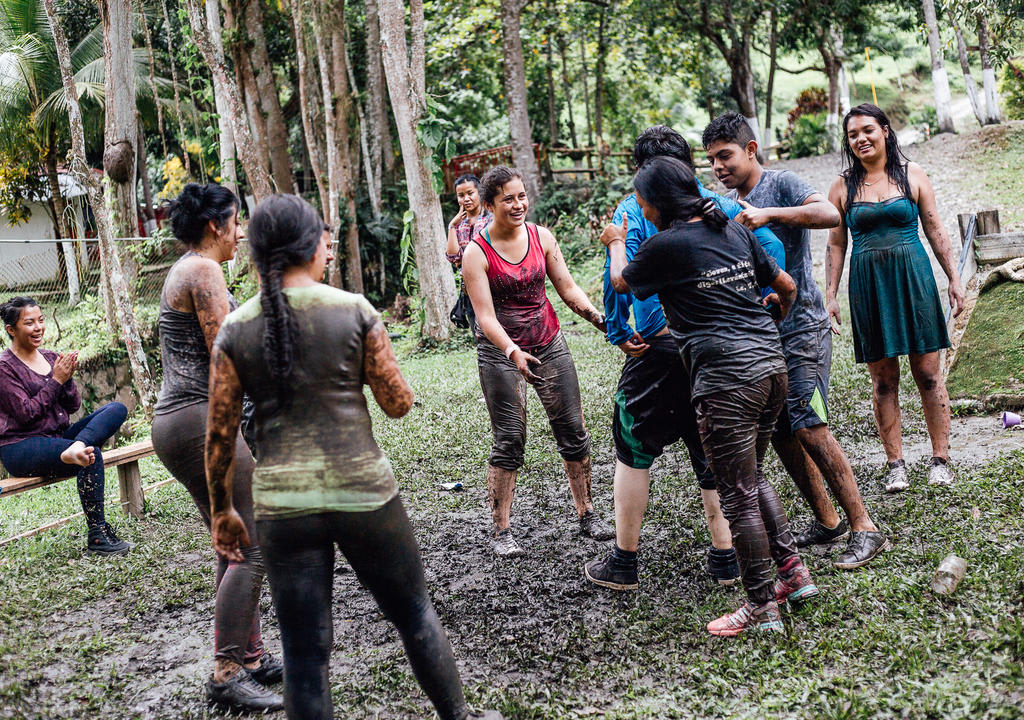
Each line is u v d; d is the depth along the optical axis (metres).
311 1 15.73
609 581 4.23
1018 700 2.74
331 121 15.84
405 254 14.12
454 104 25.86
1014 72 29.16
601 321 4.87
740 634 3.54
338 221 16.25
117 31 12.66
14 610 4.51
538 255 4.84
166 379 3.54
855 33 27.41
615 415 4.10
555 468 6.49
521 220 4.69
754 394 3.45
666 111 31.95
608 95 30.27
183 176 25.59
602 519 5.28
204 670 3.77
